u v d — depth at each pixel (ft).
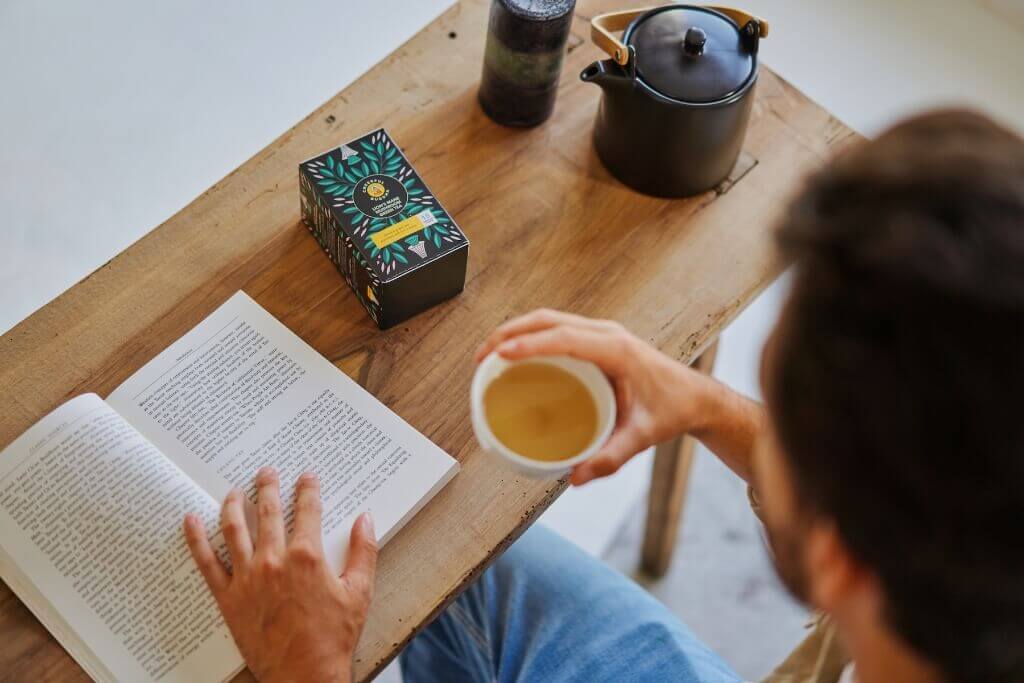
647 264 3.43
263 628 2.57
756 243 3.50
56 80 6.31
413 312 3.24
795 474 1.52
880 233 1.29
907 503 1.35
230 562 2.71
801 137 3.76
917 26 7.05
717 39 3.33
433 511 2.93
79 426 2.85
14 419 2.98
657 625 3.54
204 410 3.00
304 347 3.15
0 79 6.28
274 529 2.67
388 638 2.73
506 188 3.54
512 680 3.54
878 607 1.58
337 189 3.16
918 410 1.28
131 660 2.63
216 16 6.63
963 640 1.48
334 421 3.01
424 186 3.21
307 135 3.58
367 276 3.06
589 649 3.49
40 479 2.79
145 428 2.95
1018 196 1.26
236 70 6.47
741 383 5.94
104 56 6.42
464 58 3.81
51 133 6.14
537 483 2.99
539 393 2.65
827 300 1.34
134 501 2.76
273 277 3.29
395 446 2.97
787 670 2.97
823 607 1.89
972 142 1.33
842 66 6.88
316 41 6.63
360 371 3.14
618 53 3.18
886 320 1.28
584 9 3.96
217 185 3.45
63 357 3.09
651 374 2.77
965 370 1.24
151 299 3.21
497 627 3.62
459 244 3.12
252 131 6.29
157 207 6.00
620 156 3.51
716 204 3.58
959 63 6.94
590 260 3.42
